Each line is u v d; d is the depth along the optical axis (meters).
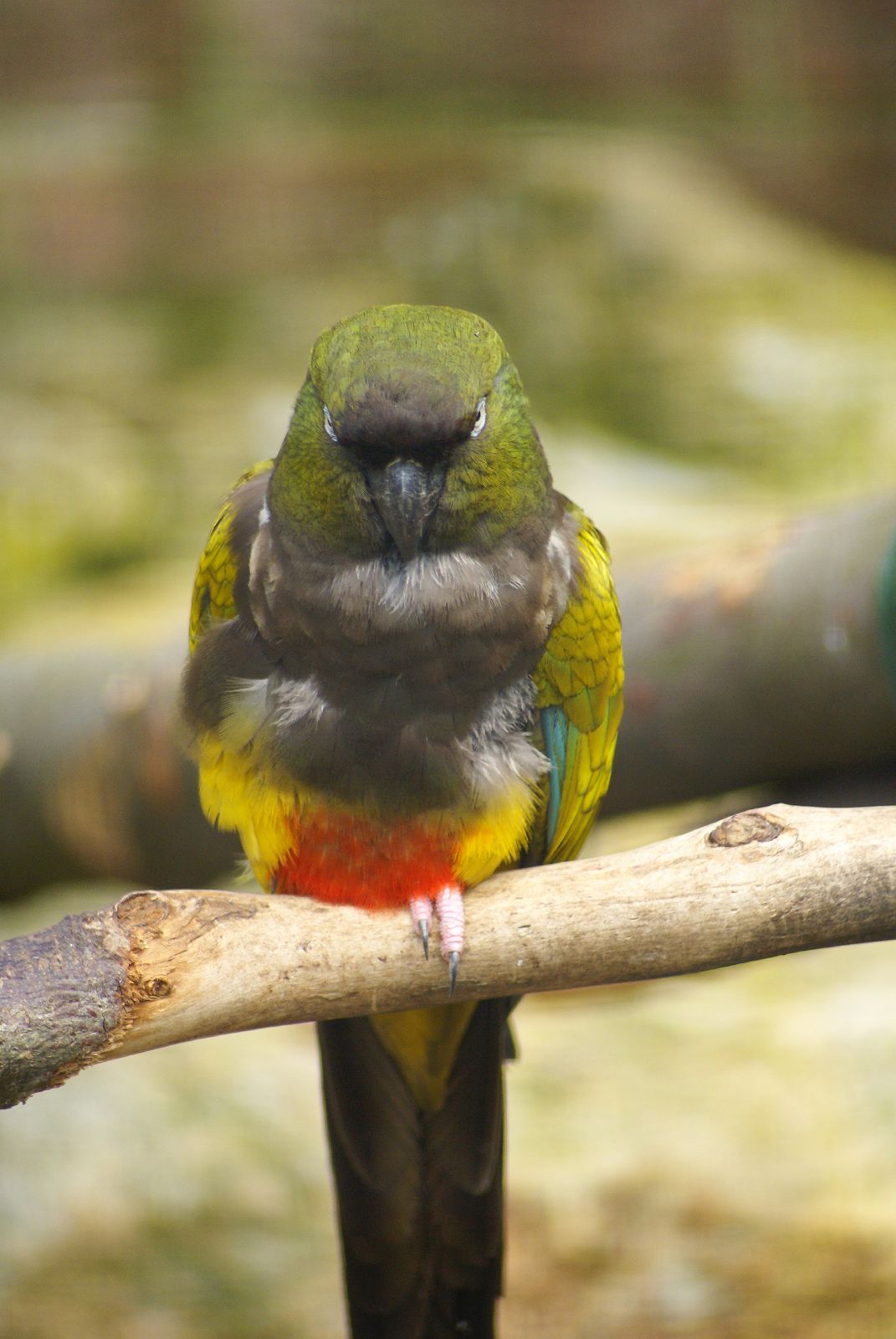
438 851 6.93
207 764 7.19
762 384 20.33
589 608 7.63
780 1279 9.96
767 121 23.91
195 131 23.06
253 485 7.79
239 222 22.28
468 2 23.86
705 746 9.55
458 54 23.92
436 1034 7.68
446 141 22.86
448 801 6.91
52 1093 10.62
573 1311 9.99
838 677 8.88
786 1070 10.80
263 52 23.66
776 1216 10.08
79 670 11.09
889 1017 11.22
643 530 16.97
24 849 11.33
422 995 6.18
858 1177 10.17
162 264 22.19
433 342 6.92
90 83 23.61
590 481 19.06
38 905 13.31
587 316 21.23
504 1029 7.81
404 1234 7.80
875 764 9.44
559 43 24.02
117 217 22.14
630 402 20.66
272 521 7.18
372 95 23.80
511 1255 10.08
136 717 10.67
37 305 21.77
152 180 22.16
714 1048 11.09
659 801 10.05
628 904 6.02
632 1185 10.20
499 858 7.04
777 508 18.27
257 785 7.02
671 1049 11.15
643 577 9.81
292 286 22.00
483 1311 7.82
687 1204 10.13
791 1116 10.49
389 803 6.90
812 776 9.65
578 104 24.06
